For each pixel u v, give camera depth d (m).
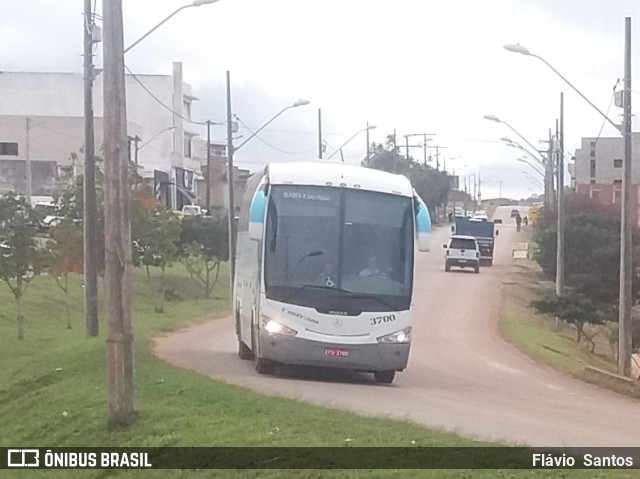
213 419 12.11
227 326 31.66
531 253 64.44
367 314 17.42
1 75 82.25
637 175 75.75
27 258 30.94
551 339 34.03
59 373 18.92
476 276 58.47
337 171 18.00
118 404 12.62
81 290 41.91
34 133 70.50
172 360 20.38
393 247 17.73
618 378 21.22
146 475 10.63
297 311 17.30
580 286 49.47
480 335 31.92
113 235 12.54
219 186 93.81
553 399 17.86
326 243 17.53
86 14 24.88
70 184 40.31
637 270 45.44
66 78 82.19
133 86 83.62
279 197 17.62
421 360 24.52
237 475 9.69
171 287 46.81
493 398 17.22
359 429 11.23
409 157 94.00
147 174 76.25
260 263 17.58
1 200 31.39
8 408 17.20
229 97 42.03
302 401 13.77
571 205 55.94
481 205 178.88
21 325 30.45
